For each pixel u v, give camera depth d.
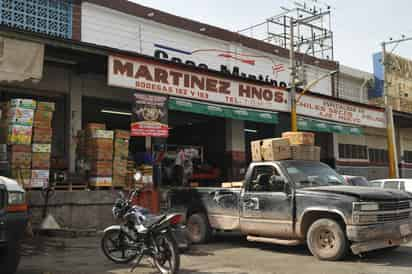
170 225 7.64
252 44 24.48
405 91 35.66
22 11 16.09
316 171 10.18
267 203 9.82
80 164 14.62
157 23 20.03
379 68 33.72
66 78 16.75
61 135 16.64
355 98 32.09
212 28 22.31
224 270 8.05
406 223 8.99
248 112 18.27
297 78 22.67
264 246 10.90
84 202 13.42
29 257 9.45
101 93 17.70
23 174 12.34
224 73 17.30
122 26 18.84
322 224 8.86
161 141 16.84
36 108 12.78
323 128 22.05
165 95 15.44
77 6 17.47
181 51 20.92
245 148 24.64
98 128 14.47
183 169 20.53
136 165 16.25
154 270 8.16
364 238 8.36
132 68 14.51
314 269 8.01
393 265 8.30
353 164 29.70
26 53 12.27
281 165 9.91
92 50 13.69
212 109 16.88
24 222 6.99
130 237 8.24
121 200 8.59
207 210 11.23
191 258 9.29
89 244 11.13
